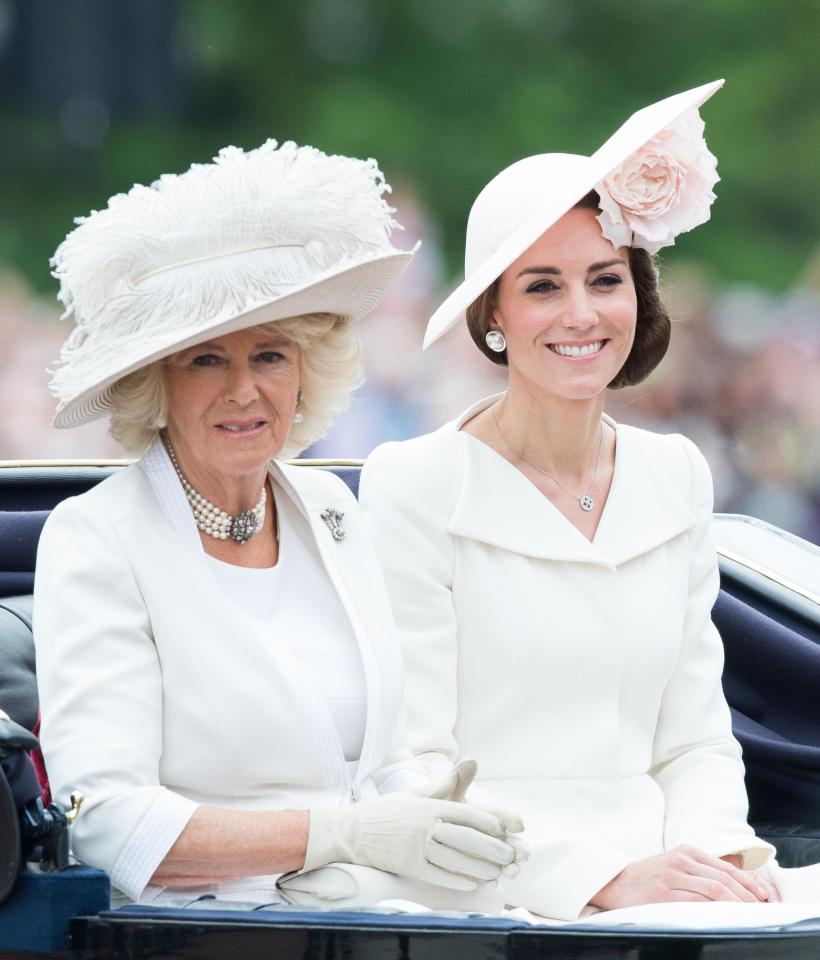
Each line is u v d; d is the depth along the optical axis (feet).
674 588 36.52
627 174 34.78
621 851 34.04
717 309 102.63
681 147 35.19
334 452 93.50
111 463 39.29
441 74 156.76
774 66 155.84
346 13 159.02
